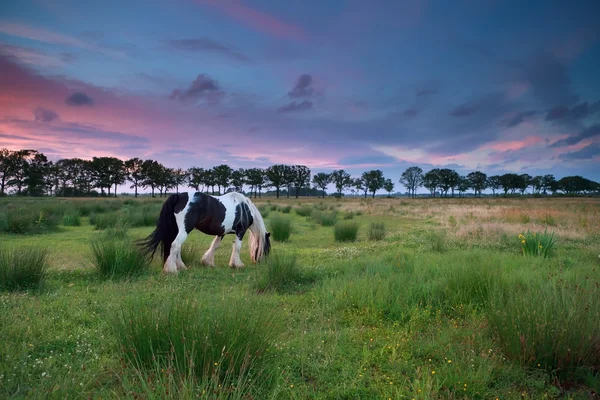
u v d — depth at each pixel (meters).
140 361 2.99
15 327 3.81
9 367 2.85
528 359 3.29
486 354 3.46
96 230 14.23
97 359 3.26
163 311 3.46
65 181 91.88
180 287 5.86
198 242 12.19
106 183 97.56
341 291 5.43
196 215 7.70
